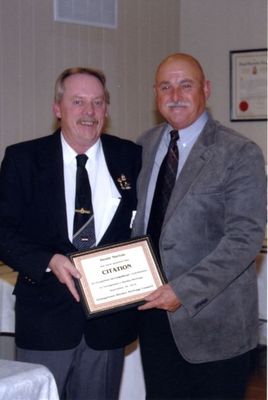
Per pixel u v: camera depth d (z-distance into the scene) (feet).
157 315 7.94
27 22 13.87
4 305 10.84
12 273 11.25
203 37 17.43
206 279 7.41
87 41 15.16
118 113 15.99
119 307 7.58
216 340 7.68
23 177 7.87
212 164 7.63
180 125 7.95
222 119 17.39
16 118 13.70
